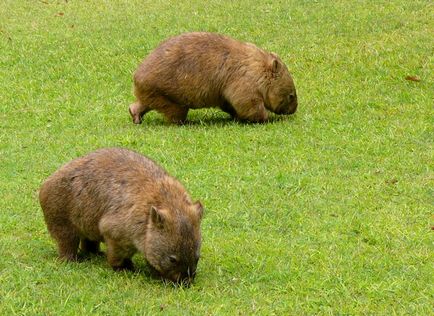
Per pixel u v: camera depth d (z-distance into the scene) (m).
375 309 12.49
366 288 13.12
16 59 28.50
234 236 15.20
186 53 22.19
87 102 24.77
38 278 13.33
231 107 22.83
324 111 23.00
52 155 20.25
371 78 25.27
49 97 25.23
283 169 18.62
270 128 21.86
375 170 18.47
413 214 16.11
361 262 14.05
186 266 12.67
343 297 12.88
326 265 13.93
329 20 30.84
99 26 32.03
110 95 25.36
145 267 14.01
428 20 29.78
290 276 13.54
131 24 32.06
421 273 13.64
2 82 26.50
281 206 16.59
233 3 34.25
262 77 22.30
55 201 13.88
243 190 17.45
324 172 18.45
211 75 22.17
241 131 21.61
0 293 12.78
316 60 27.00
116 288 12.95
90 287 13.02
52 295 12.69
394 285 13.20
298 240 15.01
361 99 23.70
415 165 18.61
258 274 13.58
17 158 20.09
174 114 22.61
